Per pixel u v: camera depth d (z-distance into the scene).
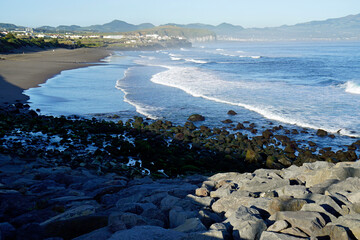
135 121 26.47
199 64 79.19
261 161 18.00
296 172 9.30
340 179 7.62
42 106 31.50
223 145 20.50
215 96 36.25
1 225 5.98
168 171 15.31
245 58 104.50
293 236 4.87
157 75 54.53
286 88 40.88
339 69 65.94
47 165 13.71
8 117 24.92
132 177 13.36
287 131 23.69
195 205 7.23
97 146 19.28
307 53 135.00
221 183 9.11
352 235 4.76
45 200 7.71
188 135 22.69
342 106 30.59
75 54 115.38
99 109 30.91
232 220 5.68
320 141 21.75
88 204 7.55
